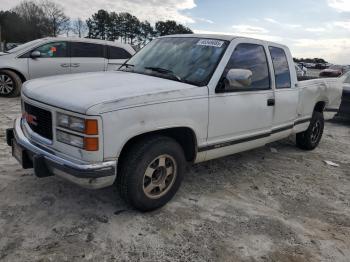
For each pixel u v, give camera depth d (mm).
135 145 3566
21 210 3650
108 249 3174
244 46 4664
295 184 5078
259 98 4766
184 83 4047
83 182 3225
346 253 3506
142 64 4703
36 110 3635
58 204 3826
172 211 3918
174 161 3846
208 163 5516
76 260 2996
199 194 4418
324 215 4242
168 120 3639
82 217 3621
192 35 4863
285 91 5320
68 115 3264
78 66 10484
